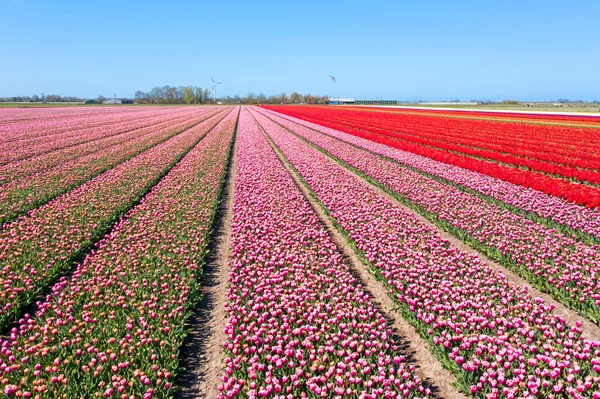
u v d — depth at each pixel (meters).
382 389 5.64
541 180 17.31
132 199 15.72
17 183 18.38
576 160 23.75
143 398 5.59
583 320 7.73
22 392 5.59
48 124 56.81
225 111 105.00
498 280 8.88
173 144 32.81
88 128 50.03
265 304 8.20
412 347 7.03
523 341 6.71
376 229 12.10
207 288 9.24
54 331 6.95
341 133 41.94
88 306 7.93
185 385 6.21
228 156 27.23
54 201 15.33
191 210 14.21
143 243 11.22
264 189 17.66
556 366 5.98
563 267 9.43
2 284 8.56
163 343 6.71
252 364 6.11
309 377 5.99
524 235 11.48
